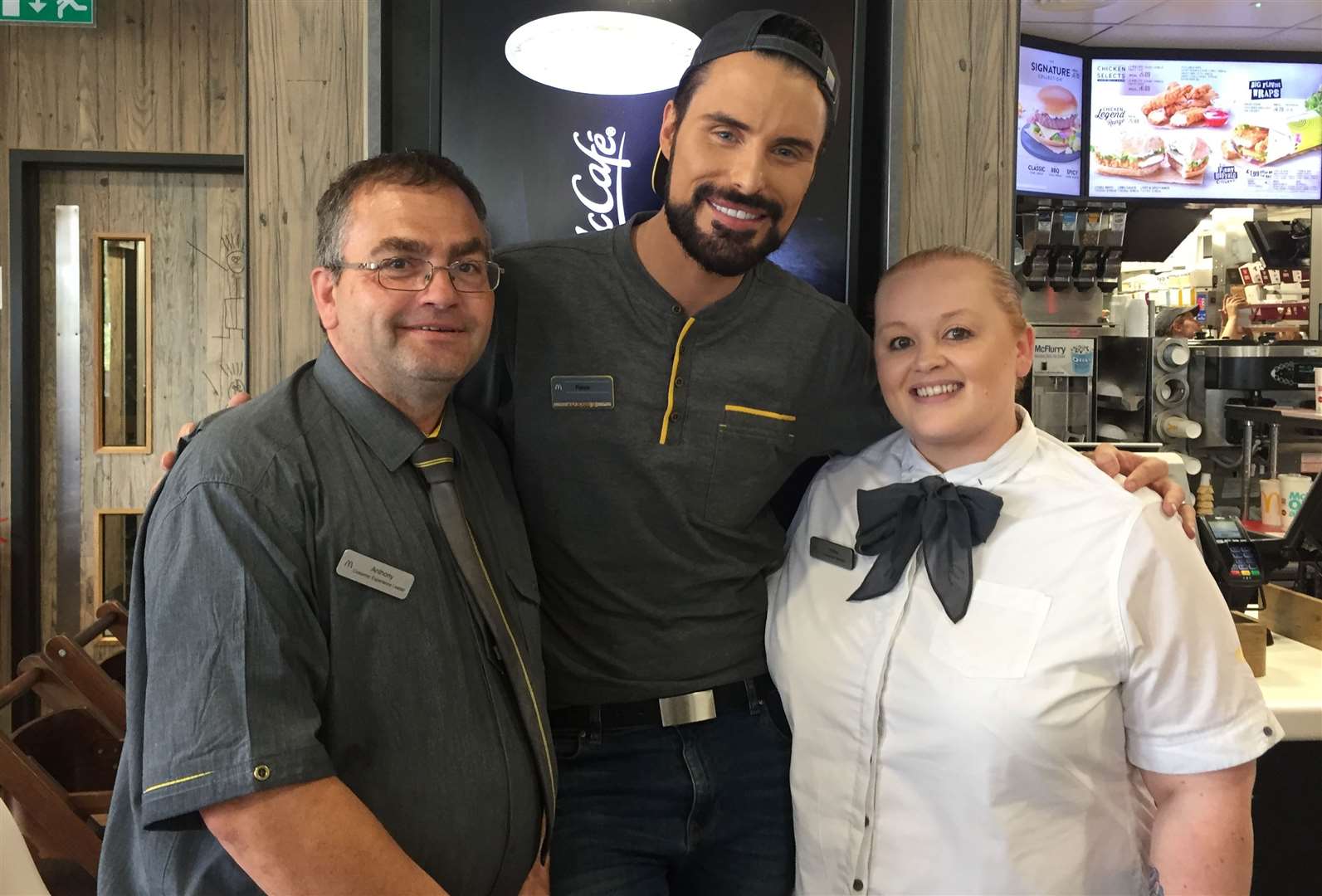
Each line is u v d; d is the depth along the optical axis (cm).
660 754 135
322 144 176
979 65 186
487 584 113
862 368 152
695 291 137
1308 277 388
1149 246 386
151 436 363
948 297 126
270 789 92
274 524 98
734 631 141
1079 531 120
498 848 110
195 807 91
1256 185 353
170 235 357
